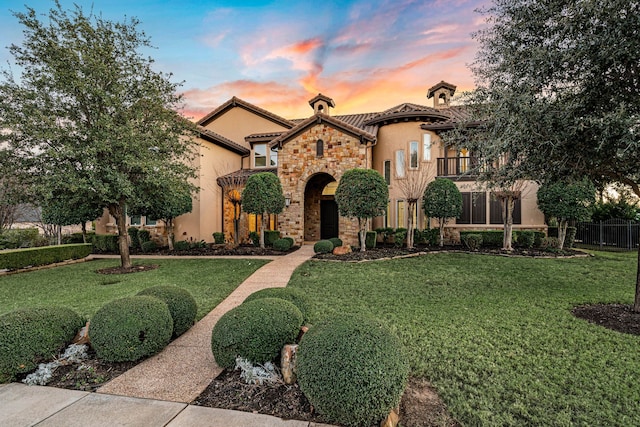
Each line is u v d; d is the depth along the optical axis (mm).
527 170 6770
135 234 18688
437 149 18453
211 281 9711
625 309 6688
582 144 5789
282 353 3938
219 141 19734
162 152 12484
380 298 7676
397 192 18516
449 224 17891
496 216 17375
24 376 4156
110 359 4262
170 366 4367
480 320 6074
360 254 14086
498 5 6520
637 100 5465
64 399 3592
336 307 6969
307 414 3258
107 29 11227
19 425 3113
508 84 6535
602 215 19375
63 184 10039
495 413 3270
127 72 11578
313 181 20844
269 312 4227
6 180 11398
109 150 10625
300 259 13391
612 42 5094
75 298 8039
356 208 14133
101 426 3092
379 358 3102
